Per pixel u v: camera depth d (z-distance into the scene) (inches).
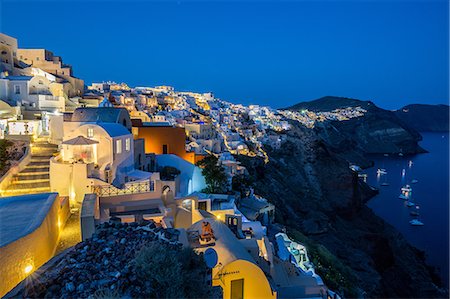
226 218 767.1
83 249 398.6
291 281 721.0
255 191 2033.7
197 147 2070.6
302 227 2155.5
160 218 722.2
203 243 540.4
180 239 461.7
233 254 509.7
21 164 985.5
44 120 1326.3
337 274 1160.2
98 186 848.3
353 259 1847.9
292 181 3351.4
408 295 1829.5
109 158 960.9
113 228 470.9
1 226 513.0
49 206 613.9
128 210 783.1
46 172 984.9
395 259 2260.1
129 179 990.4
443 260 2378.2
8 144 1095.0
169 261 336.2
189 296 342.6
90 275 328.5
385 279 1876.2
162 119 2551.7
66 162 930.1
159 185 837.2
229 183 1519.4
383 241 2224.4
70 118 1184.2
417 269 2183.8
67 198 834.8
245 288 503.8
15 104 1450.5
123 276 321.4
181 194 1153.4
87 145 956.0
